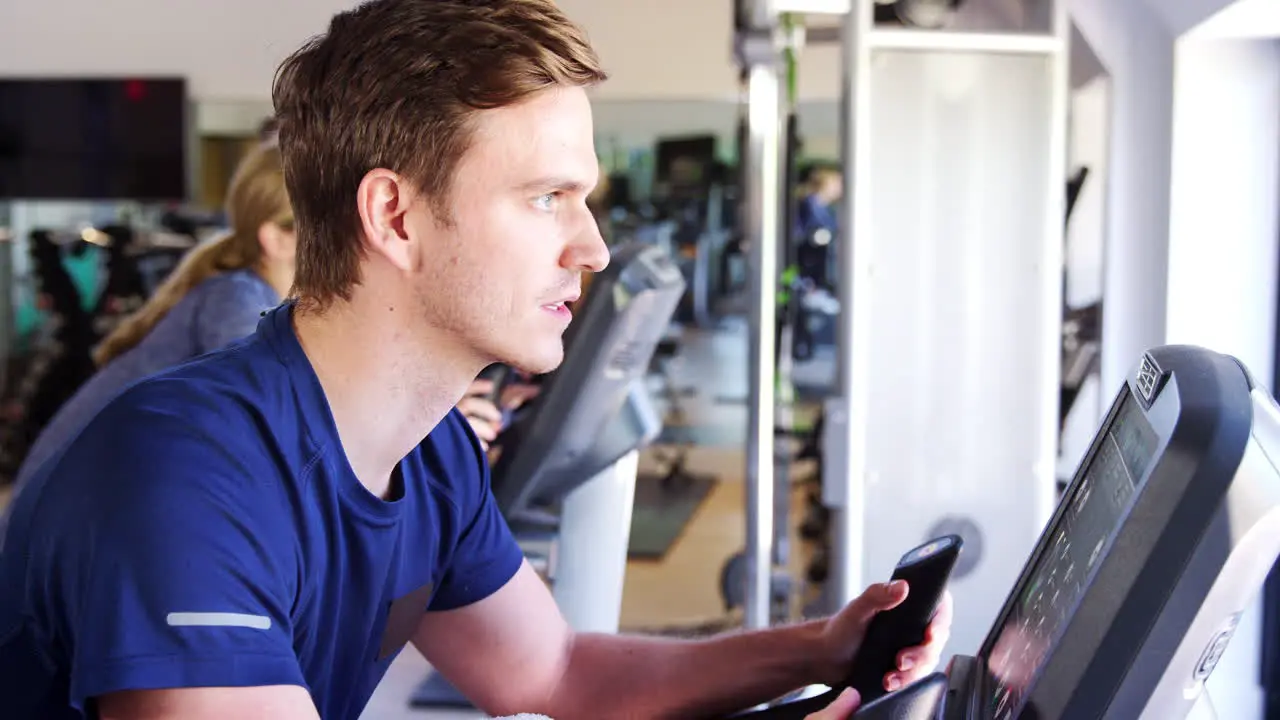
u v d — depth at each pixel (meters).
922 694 0.90
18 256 8.10
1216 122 2.17
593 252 0.98
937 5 2.49
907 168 2.51
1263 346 2.19
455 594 1.28
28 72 8.02
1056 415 2.54
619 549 2.17
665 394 8.67
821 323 8.54
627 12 7.89
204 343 2.46
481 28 0.93
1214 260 2.19
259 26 7.97
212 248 2.63
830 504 2.46
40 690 0.94
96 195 8.10
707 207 8.73
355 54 0.96
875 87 2.49
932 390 2.54
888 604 1.22
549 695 1.33
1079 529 0.92
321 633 1.04
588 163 0.97
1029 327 2.53
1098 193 3.66
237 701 0.85
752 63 2.25
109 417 0.93
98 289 8.02
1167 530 0.68
